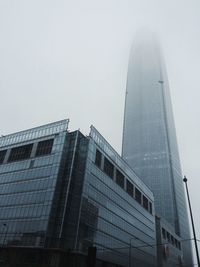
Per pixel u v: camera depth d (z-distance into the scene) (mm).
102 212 71312
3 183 74062
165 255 114625
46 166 68625
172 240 134625
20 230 61156
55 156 68875
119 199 83500
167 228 131750
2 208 68438
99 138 78562
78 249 57750
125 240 81062
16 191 69375
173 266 124062
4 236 62688
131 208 91250
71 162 68188
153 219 110812
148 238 100562
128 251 81375
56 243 57219
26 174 71000
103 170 77125
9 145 82062
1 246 61531
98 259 65062
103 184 75188
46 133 76312
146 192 110125
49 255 55375
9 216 65375
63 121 75562
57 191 63469
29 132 80562
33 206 63250
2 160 80250
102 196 73125
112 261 71000
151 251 101000
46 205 61219
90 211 65438
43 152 72438
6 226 63938
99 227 68062
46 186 64625
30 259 56125
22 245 58656
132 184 97312
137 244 89250
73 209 62406
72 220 60688
